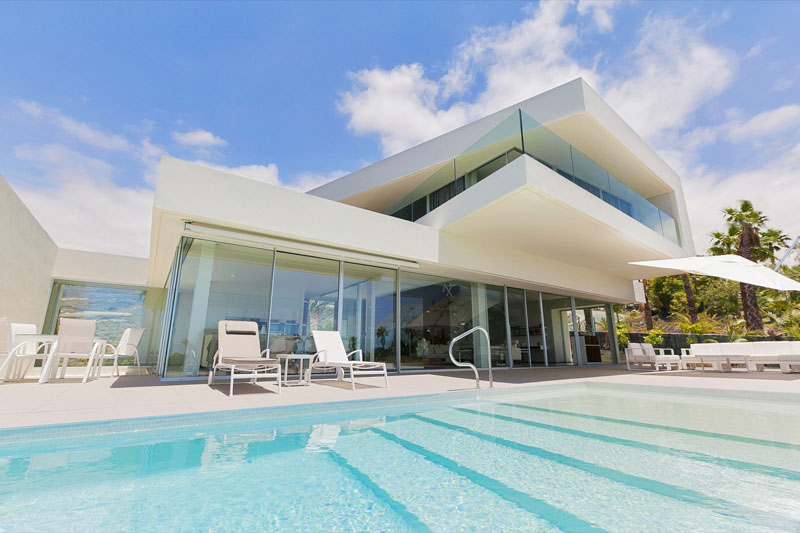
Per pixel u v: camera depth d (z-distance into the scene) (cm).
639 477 247
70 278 1241
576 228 927
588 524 183
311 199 744
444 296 1056
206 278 699
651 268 1369
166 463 265
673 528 177
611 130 1134
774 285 848
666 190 1566
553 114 1062
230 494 217
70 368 1079
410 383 697
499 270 1049
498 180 773
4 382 620
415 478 246
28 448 286
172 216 621
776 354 970
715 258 991
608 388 727
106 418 324
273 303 759
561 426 397
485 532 175
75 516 184
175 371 652
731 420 429
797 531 174
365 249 806
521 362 1219
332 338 719
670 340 2006
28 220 998
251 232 702
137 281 1322
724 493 221
